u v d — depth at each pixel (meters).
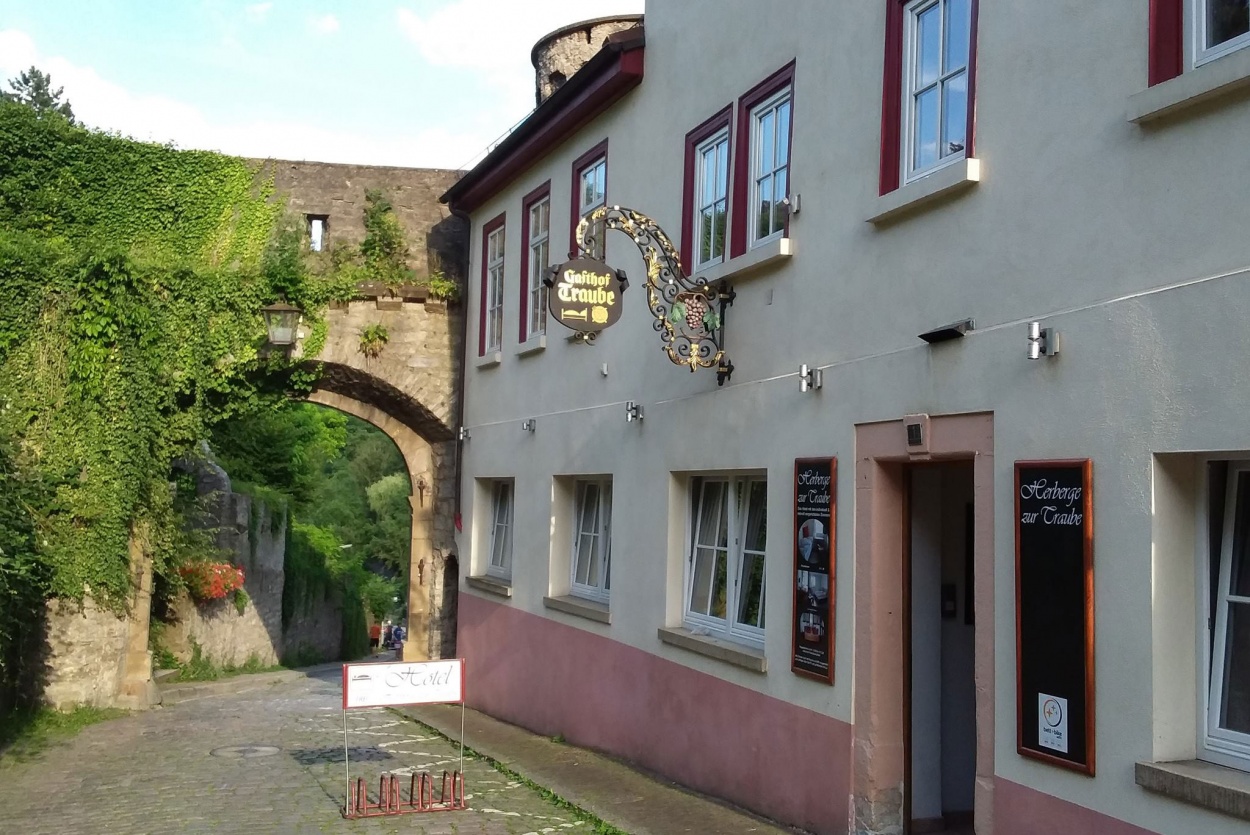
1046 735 5.50
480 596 15.55
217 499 21.73
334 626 29.70
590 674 11.61
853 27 7.59
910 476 7.22
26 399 14.45
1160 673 4.95
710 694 9.06
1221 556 4.97
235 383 16.16
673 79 10.39
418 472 18.62
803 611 7.77
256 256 16.86
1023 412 5.80
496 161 14.92
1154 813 4.87
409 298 17.14
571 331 12.53
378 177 17.62
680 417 9.86
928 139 6.90
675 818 8.20
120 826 8.41
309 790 9.62
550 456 13.13
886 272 7.06
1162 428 4.95
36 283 14.66
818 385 7.71
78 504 14.59
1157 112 4.98
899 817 7.04
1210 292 4.74
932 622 7.29
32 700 14.41
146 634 15.75
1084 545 5.32
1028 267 5.84
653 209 10.70
